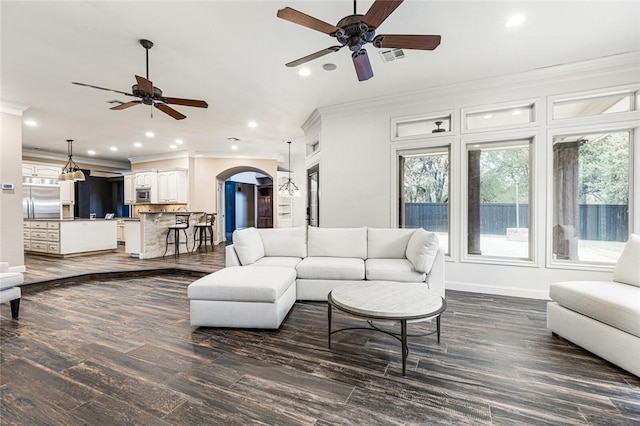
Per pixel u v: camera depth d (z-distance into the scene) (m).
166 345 2.49
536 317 3.09
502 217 4.06
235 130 6.21
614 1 2.38
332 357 2.29
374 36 2.22
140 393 1.84
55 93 4.15
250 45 3.01
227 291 2.77
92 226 6.73
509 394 1.83
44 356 2.30
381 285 2.71
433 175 4.44
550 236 3.69
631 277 2.49
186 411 1.68
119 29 2.71
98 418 1.62
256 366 2.16
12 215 4.59
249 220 12.09
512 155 4.00
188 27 2.70
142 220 6.20
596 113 3.54
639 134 3.36
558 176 3.76
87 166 9.09
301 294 3.59
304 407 1.72
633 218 3.43
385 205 4.53
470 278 4.04
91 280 4.73
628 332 2.02
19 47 2.99
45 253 6.47
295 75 3.69
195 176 8.47
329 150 4.84
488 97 3.93
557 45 3.05
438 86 4.04
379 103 4.47
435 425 1.57
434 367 2.14
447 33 2.83
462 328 2.82
